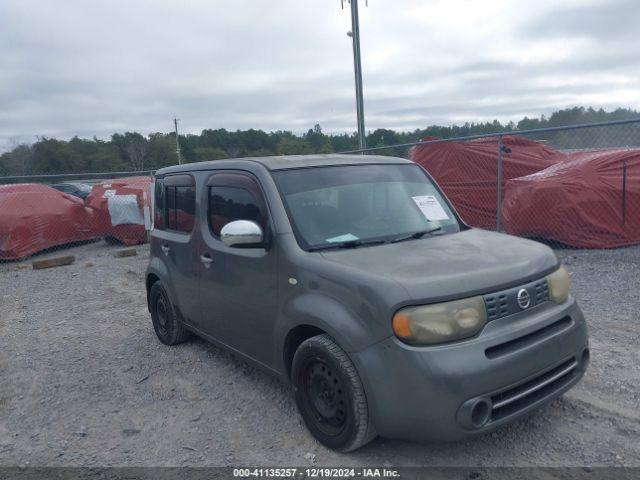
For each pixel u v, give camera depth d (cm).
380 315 311
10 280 1073
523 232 1004
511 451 348
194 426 412
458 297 311
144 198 1453
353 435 332
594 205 954
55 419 439
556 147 1200
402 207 438
